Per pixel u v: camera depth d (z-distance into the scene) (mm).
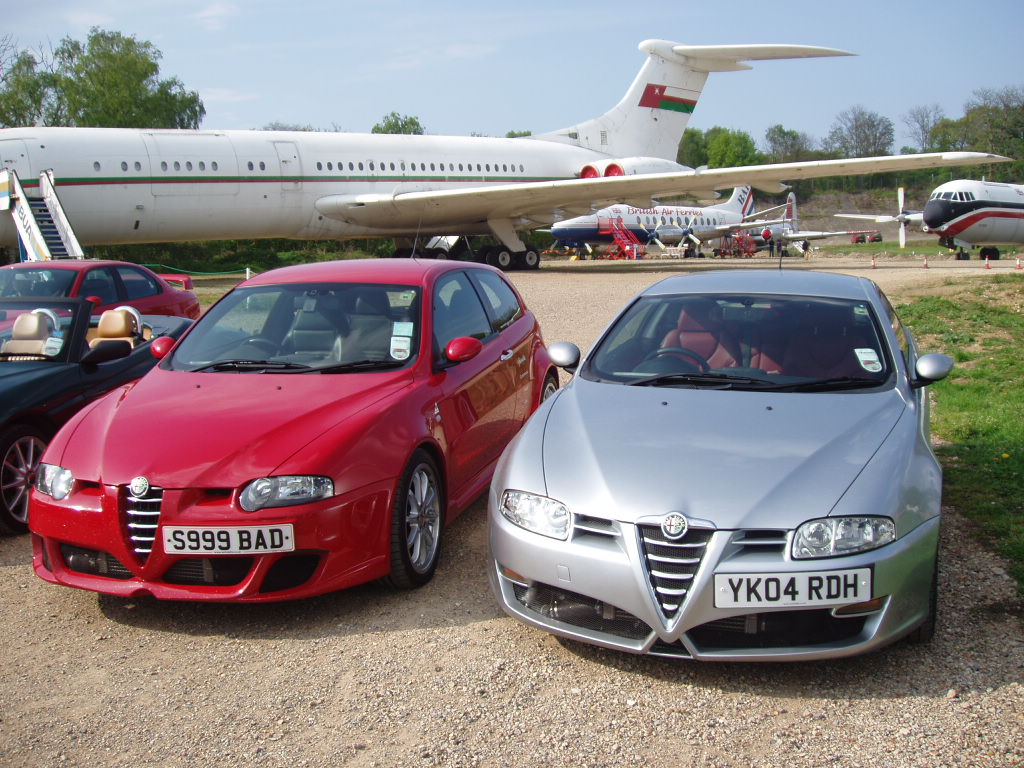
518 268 30516
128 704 3023
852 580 2879
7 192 19375
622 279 24031
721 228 48125
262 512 3477
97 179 20734
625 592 2975
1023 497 4816
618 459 3273
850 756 2576
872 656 3213
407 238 30406
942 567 3967
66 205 20469
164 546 3500
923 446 3412
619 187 25547
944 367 3787
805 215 100250
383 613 3758
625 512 3021
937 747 2600
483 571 4227
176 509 3504
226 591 3539
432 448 4219
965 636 3320
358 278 5043
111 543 3582
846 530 2908
